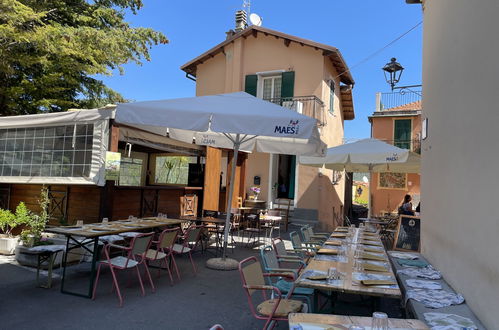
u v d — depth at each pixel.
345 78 17.14
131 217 6.60
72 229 5.24
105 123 6.99
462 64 4.30
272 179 15.07
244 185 12.84
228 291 5.32
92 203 7.20
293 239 6.01
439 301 3.72
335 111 17.08
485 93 3.45
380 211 19.64
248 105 6.13
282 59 15.39
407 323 2.38
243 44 16.17
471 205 3.74
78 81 15.00
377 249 5.16
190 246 7.65
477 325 3.13
